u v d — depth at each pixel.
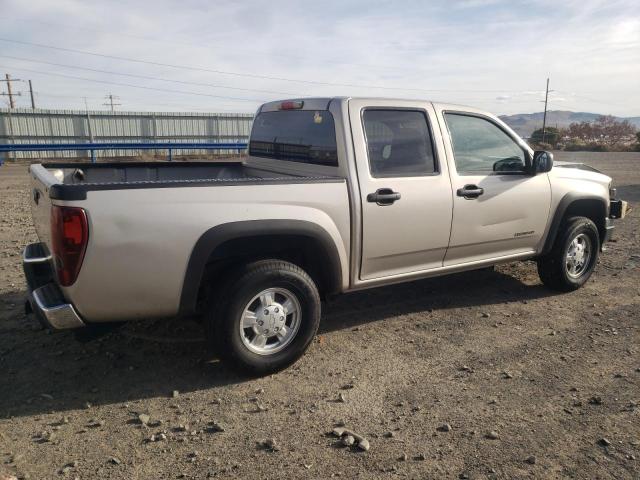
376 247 4.33
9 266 6.37
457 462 2.94
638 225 9.46
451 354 4.32
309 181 3.95
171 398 3.61
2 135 28.14
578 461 2.96
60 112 29.12
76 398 3.59
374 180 4.25
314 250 4.14
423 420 3.36
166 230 3.44
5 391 3.65
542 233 5.43
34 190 4.18
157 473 2.83
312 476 2.82
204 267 3.63
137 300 3.49
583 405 3.54
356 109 4.28
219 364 4.09
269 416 3.40
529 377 3.93
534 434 3.21
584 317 5.12
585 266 5.90
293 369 4.04
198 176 5.81
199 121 31.84
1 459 2.92
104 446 3.06
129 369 3.99
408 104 4.53
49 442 3.09
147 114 30.64
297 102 4.69
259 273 3.72
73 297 3.35
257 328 3.84
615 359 4.23
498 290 5.89
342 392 3.70
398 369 4.05
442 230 4.67
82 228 3.22
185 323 4.82
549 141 53.94
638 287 6.02
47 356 4.16
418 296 5.68
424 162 4.57
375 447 3.07
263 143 5.32
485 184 4.88
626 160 29.72
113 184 3.29
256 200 3.73
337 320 5.01
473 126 4.95
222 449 3.05
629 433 3.22
